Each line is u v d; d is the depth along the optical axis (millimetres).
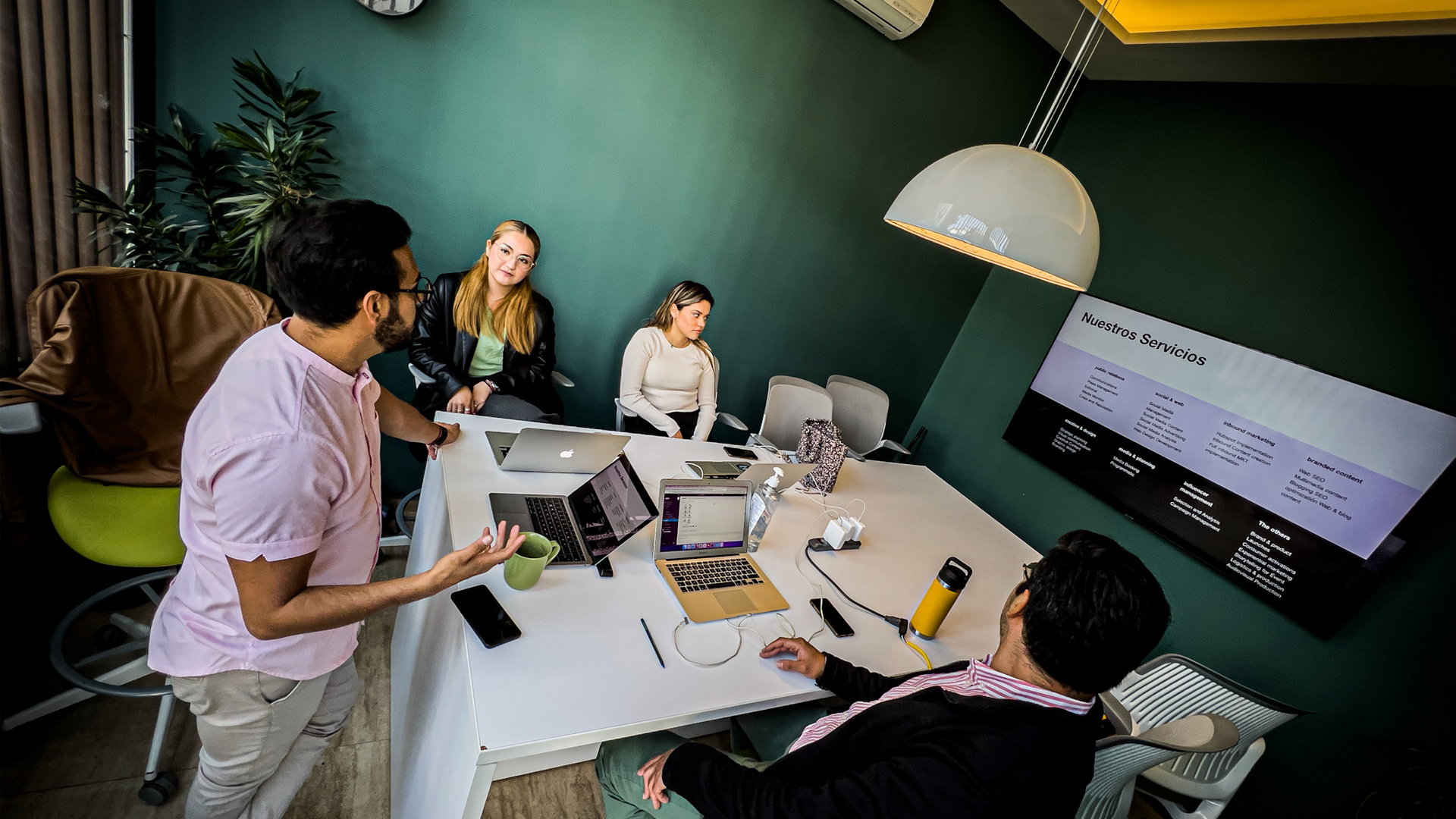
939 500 2682
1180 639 2697
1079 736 912
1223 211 2797
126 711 1663
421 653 1523
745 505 1731
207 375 1743
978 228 1426
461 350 2596
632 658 1287
